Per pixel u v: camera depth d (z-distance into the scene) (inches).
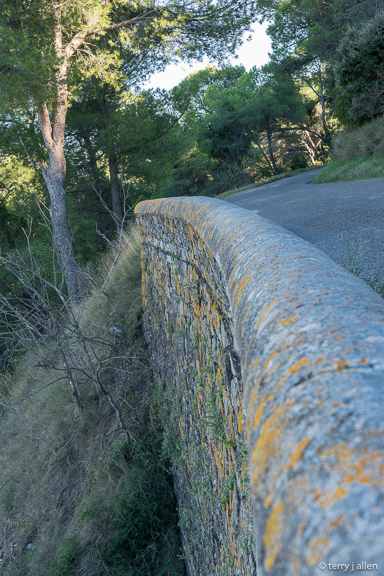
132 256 320.2
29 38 355.3
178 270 153.8
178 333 157.6
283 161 1514.5
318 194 327.9
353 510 13.1
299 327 25.5
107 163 560.4
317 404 18.5
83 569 175.5
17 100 331.6
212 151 1470.2
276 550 15.8
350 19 685.9
